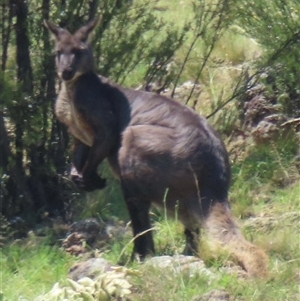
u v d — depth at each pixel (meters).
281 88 20.25
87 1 18.39
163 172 13.88
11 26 18.03
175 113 14.41
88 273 13.12
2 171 17.61
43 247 15.50
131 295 12.17
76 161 16.08
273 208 16.64
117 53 18.72
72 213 18.06
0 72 17.38
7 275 14.26
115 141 15.27
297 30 19.89
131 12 19.92
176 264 12.97
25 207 18.20
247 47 23.25
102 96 15.41
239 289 12.36
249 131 20.19
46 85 18.33
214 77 22.25
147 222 14.35
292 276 12.87
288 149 19.20
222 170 14.06
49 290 13.35
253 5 20.16
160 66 19.94
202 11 20.23
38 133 17.83
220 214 13.71
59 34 15.82
